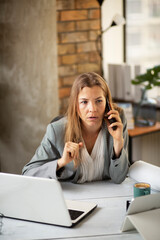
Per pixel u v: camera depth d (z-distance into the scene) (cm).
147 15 436
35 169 210
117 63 449
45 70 364
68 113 215
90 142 219
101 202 190
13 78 357
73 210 178
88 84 205
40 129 371
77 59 388
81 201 190
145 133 369
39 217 169
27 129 368
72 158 203
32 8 349
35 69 360
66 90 387
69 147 200
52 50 364
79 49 387
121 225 166
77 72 390
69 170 216
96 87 205
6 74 356
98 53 398
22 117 365
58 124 221
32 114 366
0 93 359
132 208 161
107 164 219
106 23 432
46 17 356
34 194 166
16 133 368
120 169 212
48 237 157
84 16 383
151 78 371
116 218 173
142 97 384
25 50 354
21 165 370
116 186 212
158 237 154
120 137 212
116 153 214
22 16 348
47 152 219
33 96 363
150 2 433
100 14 391
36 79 362
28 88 361
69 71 385
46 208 166
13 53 353
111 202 190
